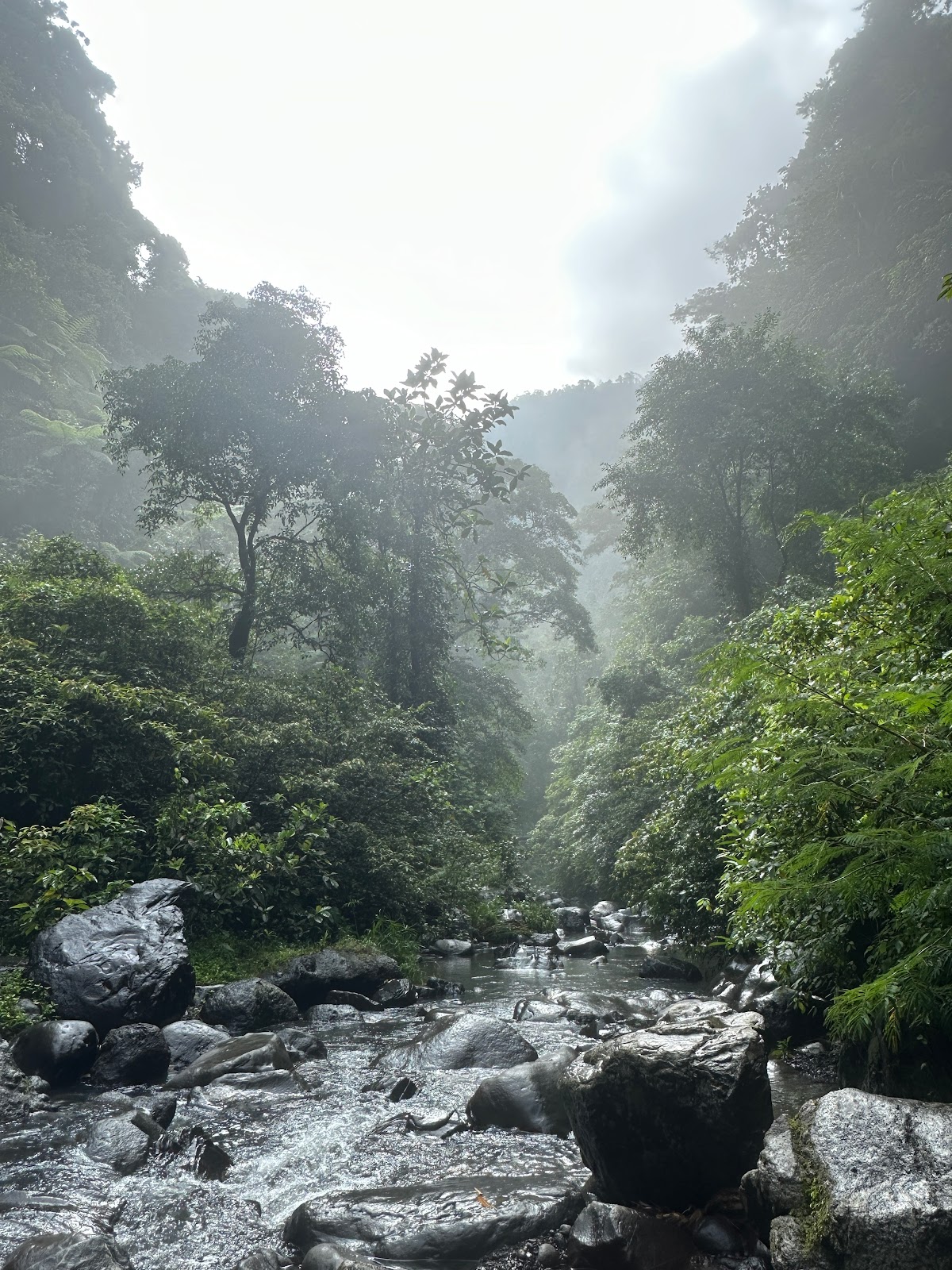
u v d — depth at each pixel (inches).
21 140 2034.9
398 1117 205.3
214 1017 299.4
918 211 1218.0
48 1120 204.1
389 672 778.8
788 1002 262.5
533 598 1323.8
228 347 661.9
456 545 1261.1
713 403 861.2
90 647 493.0
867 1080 184.1
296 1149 188.1
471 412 740.0
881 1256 104.3
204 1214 159.5
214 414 637.9
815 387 854.5
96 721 429.4
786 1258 115.3
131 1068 237.5
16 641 451.8
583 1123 160.1
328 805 496.7
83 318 1892.2
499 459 755.4
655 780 499.8
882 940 161.0
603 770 877.8
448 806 601.6
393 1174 173.9
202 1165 177.8
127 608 519.2
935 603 152.1
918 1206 105.6
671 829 407.2
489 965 489.4
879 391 890.1
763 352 877.2
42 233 2052.2
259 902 404.2
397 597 789.2
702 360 894.4
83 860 358.6
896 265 1194.6
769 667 168.2
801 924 193.0
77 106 2299.5
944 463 1121.4
